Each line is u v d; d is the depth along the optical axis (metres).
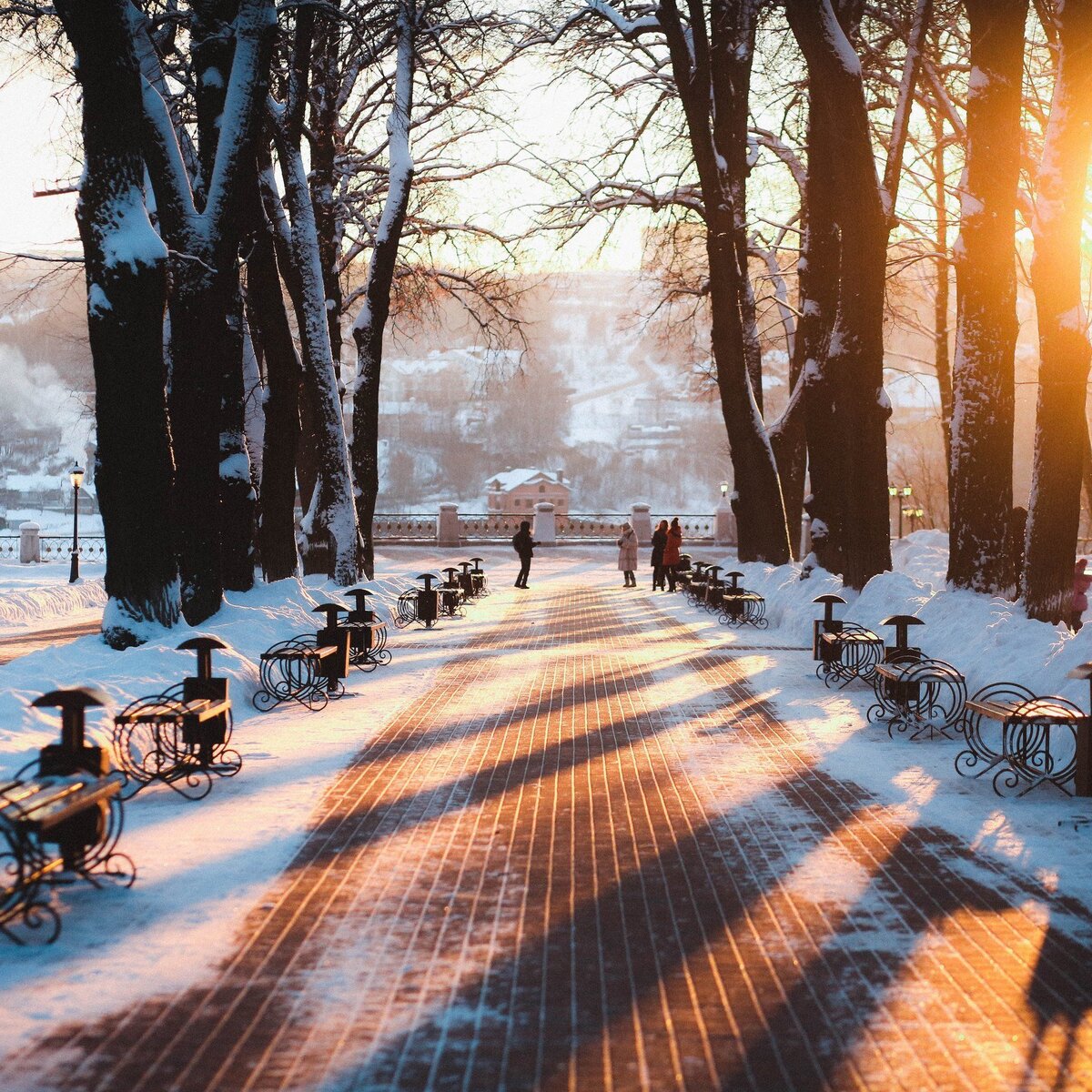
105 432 14.68
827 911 6.30
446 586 26.64
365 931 5.95
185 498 16.75
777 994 5.18
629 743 11.03
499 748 10.78
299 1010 4.96
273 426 22.58
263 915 6.19
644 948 5.73
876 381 20.59
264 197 23.03
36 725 9.55
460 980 5.31
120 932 5.91
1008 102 16.50
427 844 7.56
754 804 8.75
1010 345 16.98
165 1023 4.82
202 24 17.61
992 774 9.84
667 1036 4.73
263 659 13.16
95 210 14.34
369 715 12.53
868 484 20.67
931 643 15.20
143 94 15.88
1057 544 14.59
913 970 5.46
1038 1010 5.02
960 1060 4.53
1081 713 9.30
